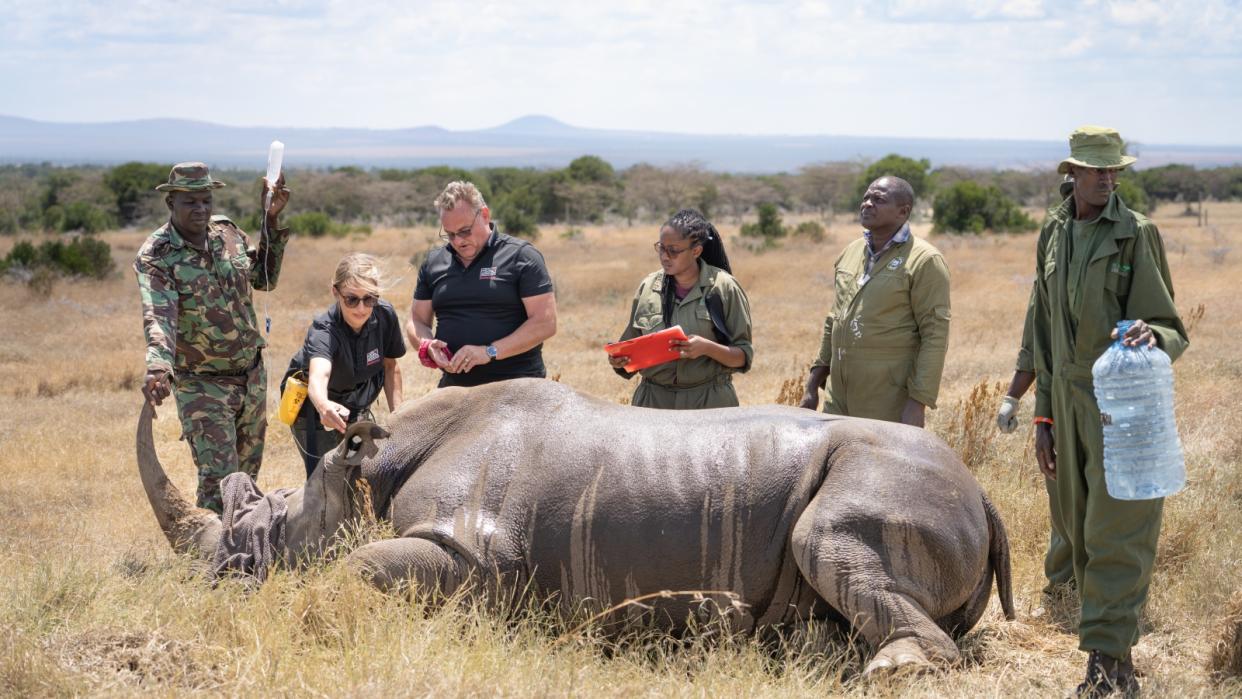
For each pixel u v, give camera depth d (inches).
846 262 261.6
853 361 253.8
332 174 4033.0
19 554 261.6
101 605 197.9
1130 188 2456.9
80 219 2753.4
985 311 857.5
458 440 215.9
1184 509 268.4
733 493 197.9
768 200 4190.5
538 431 210.4
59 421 501.7
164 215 3201.3
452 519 204.7
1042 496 278.7
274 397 513.0
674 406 261.4
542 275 259.0
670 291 265.0
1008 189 4104.3
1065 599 227.8
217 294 270.8
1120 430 179.6
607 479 201.5
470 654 177.0
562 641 190.1
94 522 321.7
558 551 200.8
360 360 271.0
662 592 191.3
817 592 194.9
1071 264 193.2
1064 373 193.5
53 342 813.9
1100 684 183.3
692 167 4264.3
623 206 3944.4
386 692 159.3
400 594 196.5
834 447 199.2
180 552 221.9
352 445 219.3
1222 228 2349.9
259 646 174.2
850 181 4256.9
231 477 228.7
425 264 269.4
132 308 1053.2
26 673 163.6
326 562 212.4
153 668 171.3
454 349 260.5
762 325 821.9
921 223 2839.6
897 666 178.7
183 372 274.8
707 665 181.9
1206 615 219.5
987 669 198.1
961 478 199.5
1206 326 706.2
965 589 195.5
